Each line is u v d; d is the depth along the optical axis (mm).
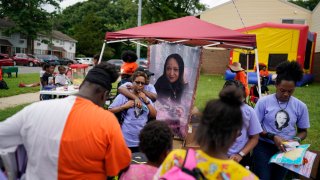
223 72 29656
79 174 2045
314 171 3004
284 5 28406
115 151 2107
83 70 10898
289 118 3391
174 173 1640
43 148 2025
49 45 54438
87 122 2047
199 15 30562
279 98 3426
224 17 29750
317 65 24438
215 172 1638
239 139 3258
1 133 2100
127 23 50062
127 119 3885
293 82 3273
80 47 72188
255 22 29016
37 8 48344
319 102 13055
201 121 1670
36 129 2051
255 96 9086
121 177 2426
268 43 18938
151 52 6402
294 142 3230
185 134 5504
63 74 9852
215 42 6293
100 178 2129
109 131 2078
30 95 13406
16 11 47188
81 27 72938
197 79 5852
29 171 2105
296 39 18484
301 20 28219
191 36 6277
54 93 7828
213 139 1613
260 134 3484
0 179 2178
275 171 3604
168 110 5969
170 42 6594
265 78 11562
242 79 8453
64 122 2037
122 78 5977
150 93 4430
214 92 15234
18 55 40281
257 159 3592
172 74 6086
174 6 36781
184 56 6023
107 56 64938
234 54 20141
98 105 2293
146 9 33500
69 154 2008
